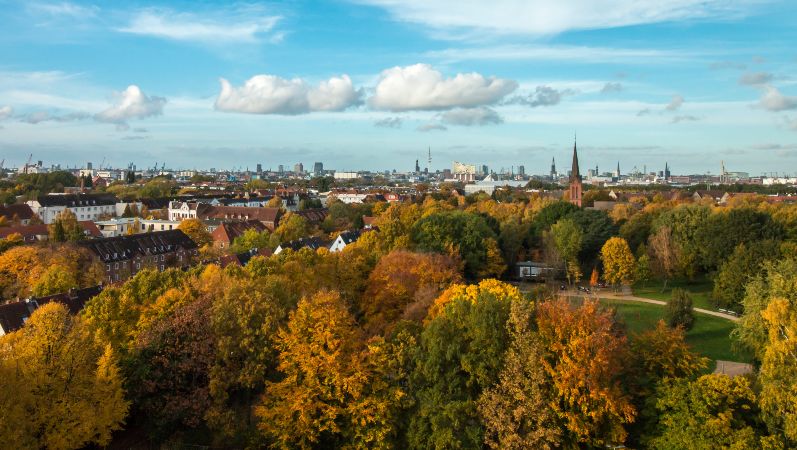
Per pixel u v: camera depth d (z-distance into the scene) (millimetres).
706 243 126250
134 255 146000
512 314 55344
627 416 51156
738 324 75312
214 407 57094
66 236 148125
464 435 51719
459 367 55656
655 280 141500
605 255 127875
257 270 89125
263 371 58594
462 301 61562
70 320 61844
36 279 107125
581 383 51062
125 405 55781
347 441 54844
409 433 53312
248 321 61062
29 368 51188
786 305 52500
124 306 72750
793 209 148000
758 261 105062
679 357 56531
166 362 59188
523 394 51062
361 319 89812
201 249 163250
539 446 49969
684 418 49688
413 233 127250
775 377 50344
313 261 97312
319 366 55188
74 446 51750
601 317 56062
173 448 57938
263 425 54250
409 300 86625
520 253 148125
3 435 45469
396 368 57531
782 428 48812
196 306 64875
